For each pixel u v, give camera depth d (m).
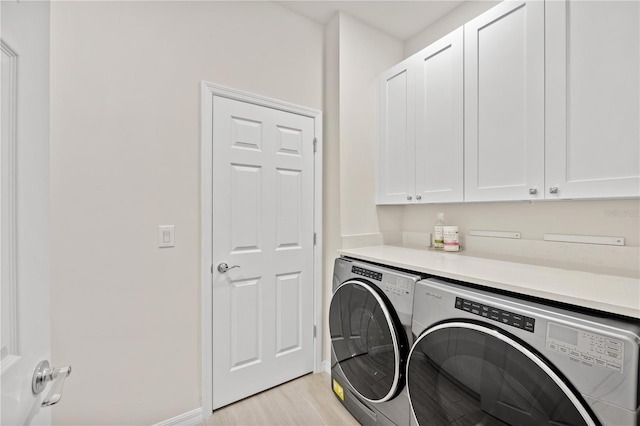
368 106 2.13
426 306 1.18
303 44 2.04
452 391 1.05
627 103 1.02
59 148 1.28
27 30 0.55
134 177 1.44
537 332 0.85
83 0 1.33
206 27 1.66
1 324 0.47
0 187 0.48
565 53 1.17
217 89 1.68
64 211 1.29
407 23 2.13
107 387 1.38
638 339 0.70
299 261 2.01
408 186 1.89
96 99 1.35
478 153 1.49
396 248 2.00
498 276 1.14
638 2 1.00
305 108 2.03
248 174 1.80
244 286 1.79
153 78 1.50
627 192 1.02
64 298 1.29
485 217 1.79
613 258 1.28
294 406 1.73
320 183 2.10
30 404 0.55
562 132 1.18
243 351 1.78
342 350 1.67
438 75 1.69
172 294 1.54
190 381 1.59
